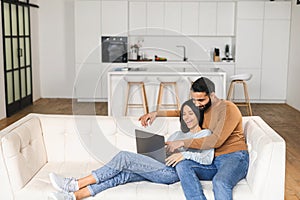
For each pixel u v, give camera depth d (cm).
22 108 849
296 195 391
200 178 289
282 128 691
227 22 942
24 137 299
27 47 888
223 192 266
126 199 271
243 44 919
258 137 290
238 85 927
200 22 942
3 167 275
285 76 930
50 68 985
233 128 296
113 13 917
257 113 820
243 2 907
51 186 281
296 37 870
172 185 285
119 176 282
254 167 279
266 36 916
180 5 937
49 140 335
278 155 271
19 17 833
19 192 276
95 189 274
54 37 976
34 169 302
